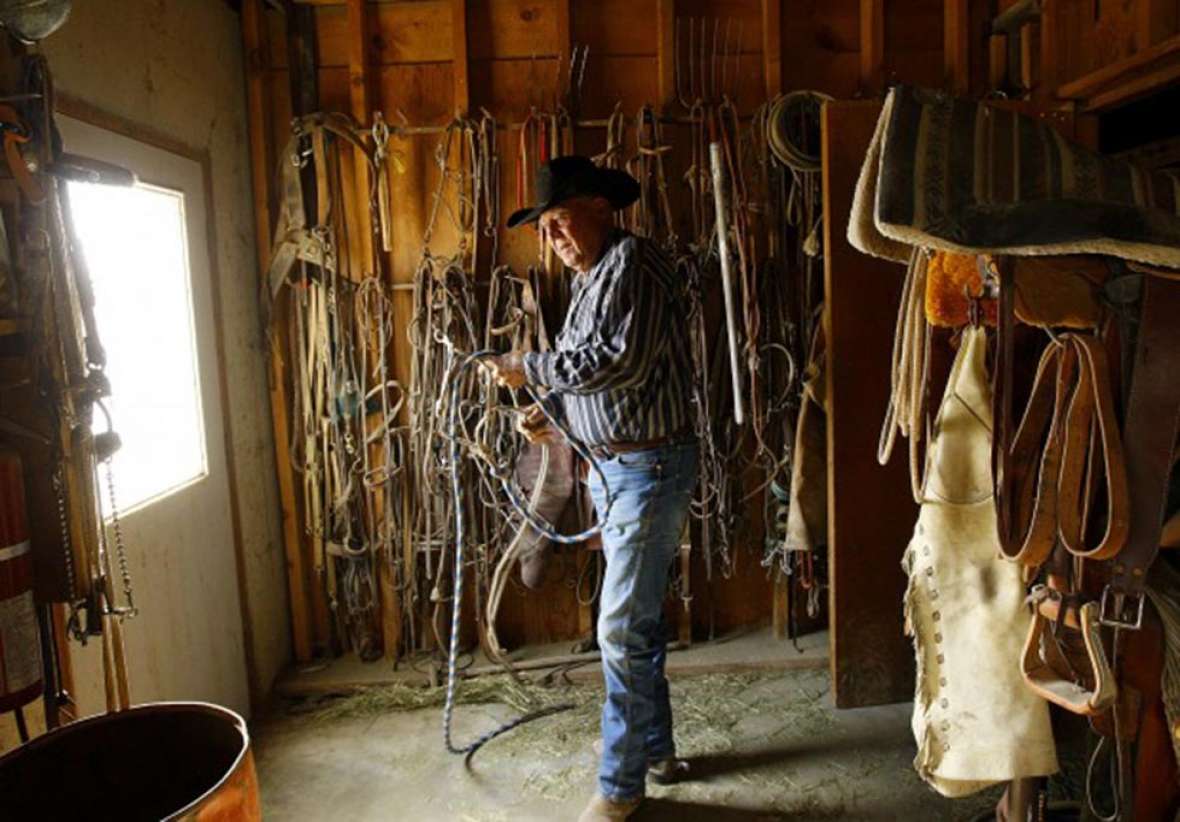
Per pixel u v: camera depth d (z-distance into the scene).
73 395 1.59
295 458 3.14
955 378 1.66
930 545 1.65
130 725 1.49
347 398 3.07
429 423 3.06
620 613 2.08
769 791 2.32
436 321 3.04
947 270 1.54
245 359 2.94
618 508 2.08
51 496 1.59
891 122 1.25
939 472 1.65
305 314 3.07
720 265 2.95
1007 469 1.36
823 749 2.53
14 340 1.58
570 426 2.19
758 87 3.07
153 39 2.36
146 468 2.36
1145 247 1.17
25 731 1.53
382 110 3.06
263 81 3.00
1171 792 1.35
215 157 2.76
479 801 2.33
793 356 3.04
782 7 3.03
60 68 1.90
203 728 1.50
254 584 2.92
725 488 3.07
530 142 3.00
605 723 2.16
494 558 3.12
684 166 3.07
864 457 2.72
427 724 2.76
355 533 3.15
